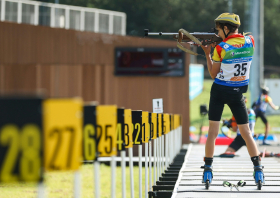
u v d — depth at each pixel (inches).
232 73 689.6
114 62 2212.1
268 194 700.7
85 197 1183.6
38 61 2203.5
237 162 1208.2
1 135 314.5
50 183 1428.4
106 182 1488.7
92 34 2217.0
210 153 730.8
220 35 718.5
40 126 315.6
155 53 2199.8
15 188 1299.2
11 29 2192.4
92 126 454.3
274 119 3811.5
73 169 348.8
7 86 2194.9
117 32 2994.6
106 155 520.7
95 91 2215.8
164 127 1211.9
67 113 349.1
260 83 2815.0
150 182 935.0
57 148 347.3
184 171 1002.7
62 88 2210.9
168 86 2201.0
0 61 2192.4
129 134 661.9
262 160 1235.2
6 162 314.0
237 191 725.3
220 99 703.7
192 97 4899.1
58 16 2797.7
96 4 7559.1
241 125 721.0
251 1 2837.1
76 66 2213.3
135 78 2210.9
